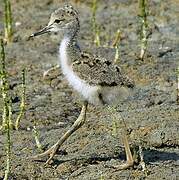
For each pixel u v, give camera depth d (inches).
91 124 498.0
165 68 599.2
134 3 766.5
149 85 567.2
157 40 664.4
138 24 701.3
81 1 774.5
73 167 432.8
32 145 464.4
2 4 761.6
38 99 544.1
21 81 576.7
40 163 437.4
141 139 471.2
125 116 506.9
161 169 427.8
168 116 505.0
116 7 757.3
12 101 538.9
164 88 561.6
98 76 413.7
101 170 427.2
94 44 655.1
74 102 543.2
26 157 445.1
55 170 430.3
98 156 446.6
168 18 720.3
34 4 769.6
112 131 484.1
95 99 419.5
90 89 416.2
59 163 438.6
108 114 516.4
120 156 446.6
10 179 419.5
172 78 579.2
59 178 422.0
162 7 748.6
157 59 616.7
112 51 636.1
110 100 420.2
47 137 476.7
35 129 454.3
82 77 417.1
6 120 427.8
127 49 641.0
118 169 425.7
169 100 540.1
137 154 445.4
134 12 741.3
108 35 681.0
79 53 429.7
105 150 454.3
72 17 437.4
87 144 463.8
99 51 632.4
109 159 442.6
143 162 423.8
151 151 455.2
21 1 775.7
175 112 513.0
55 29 450.0
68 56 429.4
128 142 446.6
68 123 505.7
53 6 766.5
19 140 471.5
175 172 424.8
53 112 520.7
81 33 684.7
